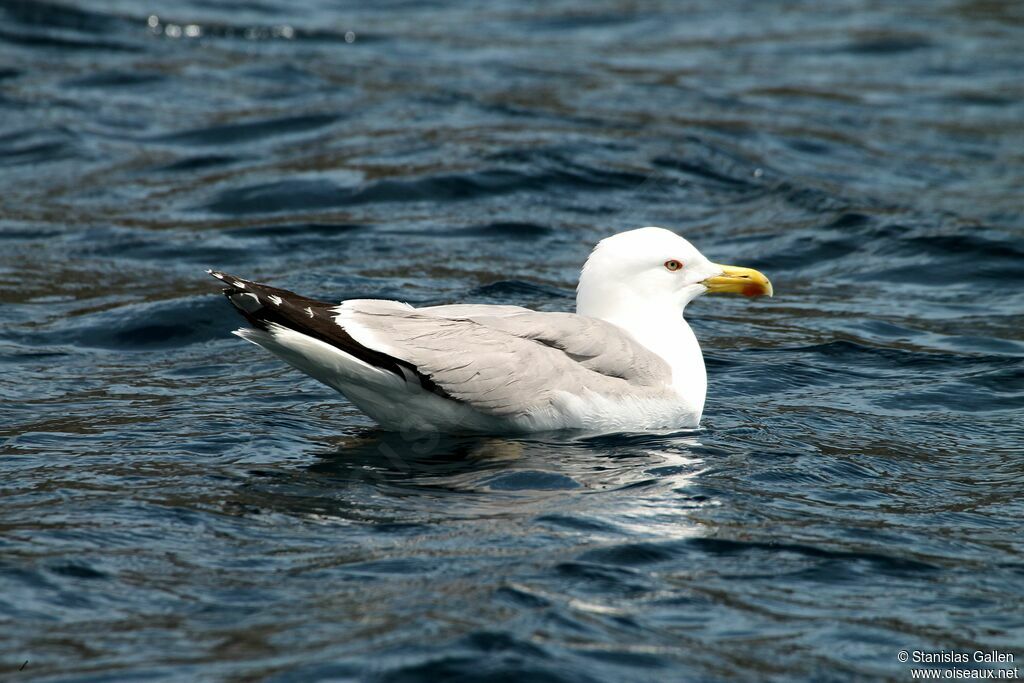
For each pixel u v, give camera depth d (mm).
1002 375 13703
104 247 17828
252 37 30016
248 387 13102
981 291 17203
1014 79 29266
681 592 8227
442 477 10359
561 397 11344
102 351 14344
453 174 21000
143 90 25391
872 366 14219
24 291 16109
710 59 30578
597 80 27938
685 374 12172
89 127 23188
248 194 20172
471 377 11023
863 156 23656
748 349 14844
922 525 9617
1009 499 10227
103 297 15961
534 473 10484
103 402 12406
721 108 26219
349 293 16078
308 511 9453
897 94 28078
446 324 11164
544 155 22141
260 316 10641
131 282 16531
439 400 11180
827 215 20078
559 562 8531
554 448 11211
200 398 12648
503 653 7227
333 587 8078
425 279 16828
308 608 7770
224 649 7238
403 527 9156
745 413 12594
